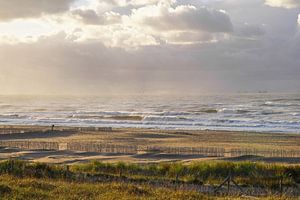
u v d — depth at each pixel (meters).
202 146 74.12
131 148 70.00
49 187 22.03
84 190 21.23
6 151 66.62
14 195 18.67
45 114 184.38
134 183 28.95
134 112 187.38
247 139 85.44
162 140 83.81
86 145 72.88
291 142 80.88
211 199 20.64
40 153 64.56
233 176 35.50
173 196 20.70
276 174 35.44
